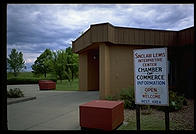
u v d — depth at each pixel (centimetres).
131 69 1162
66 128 523
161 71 401
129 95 835
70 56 2916
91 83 1645
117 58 1136
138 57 428
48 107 841
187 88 1173
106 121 480
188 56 1178
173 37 1206
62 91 1633
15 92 1132
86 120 502
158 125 541
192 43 1081
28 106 870
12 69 4766
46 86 1823
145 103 416
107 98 998
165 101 395
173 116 655
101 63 1056
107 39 1000
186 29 1134
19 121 596
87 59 1609
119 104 542
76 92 1513
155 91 406
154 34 1169
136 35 1133
